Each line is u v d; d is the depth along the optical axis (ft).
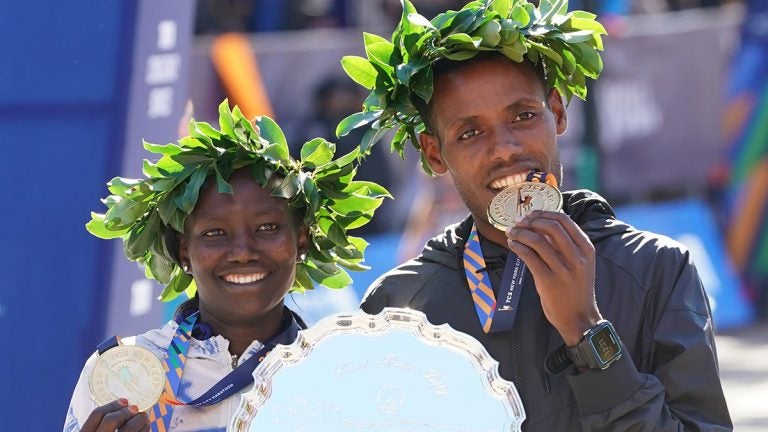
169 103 34.55
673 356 22.57
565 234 21.61
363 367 22.12
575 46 24.49
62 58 33.96
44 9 34.01
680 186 79.82
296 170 25.12
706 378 22.41
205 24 75.87
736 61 80.28
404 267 25.46
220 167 24.35
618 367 21.44
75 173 33.76
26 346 33.47
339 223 26.61
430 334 22.31
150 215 25.61
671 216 79.51
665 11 82.07
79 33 33.96
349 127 25.44
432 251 25.31
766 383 67.67
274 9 77.36
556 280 21.48
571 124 75.97
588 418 21.62
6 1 34.04
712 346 22.70
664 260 23.38
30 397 33.40
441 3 75.36
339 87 70.44
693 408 22.43
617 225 24.31
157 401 22.38
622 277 23.41
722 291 82.43
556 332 23.45
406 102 24.59
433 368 22.11
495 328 23.54
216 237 24.39
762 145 82.02
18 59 33.99
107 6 33.99
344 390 22.00
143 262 26.66
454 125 23.73
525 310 23.79
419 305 24.62
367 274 68.74
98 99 33.86
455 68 23.84
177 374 24.18
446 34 24.06
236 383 24.08
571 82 25.44
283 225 24.58
